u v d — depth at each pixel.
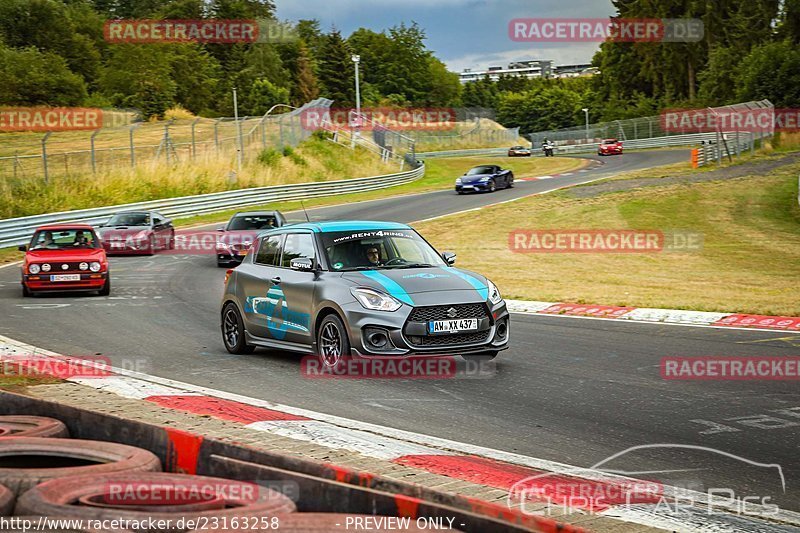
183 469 3.93
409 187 49.50
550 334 11.39
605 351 10.03
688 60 103.88
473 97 171.25
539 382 8.36
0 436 4.31
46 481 3.40
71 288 16.36
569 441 6.23
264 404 7.48
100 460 3.95
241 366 9.45
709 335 10.99
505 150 87.25
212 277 20.17
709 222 27.98
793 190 33.69
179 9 121.19
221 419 6.82
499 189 42.34
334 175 50.31
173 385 8.36
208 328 12.52
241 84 108.44
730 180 37.16
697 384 8.18
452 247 24.98
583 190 36.50
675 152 66.62
